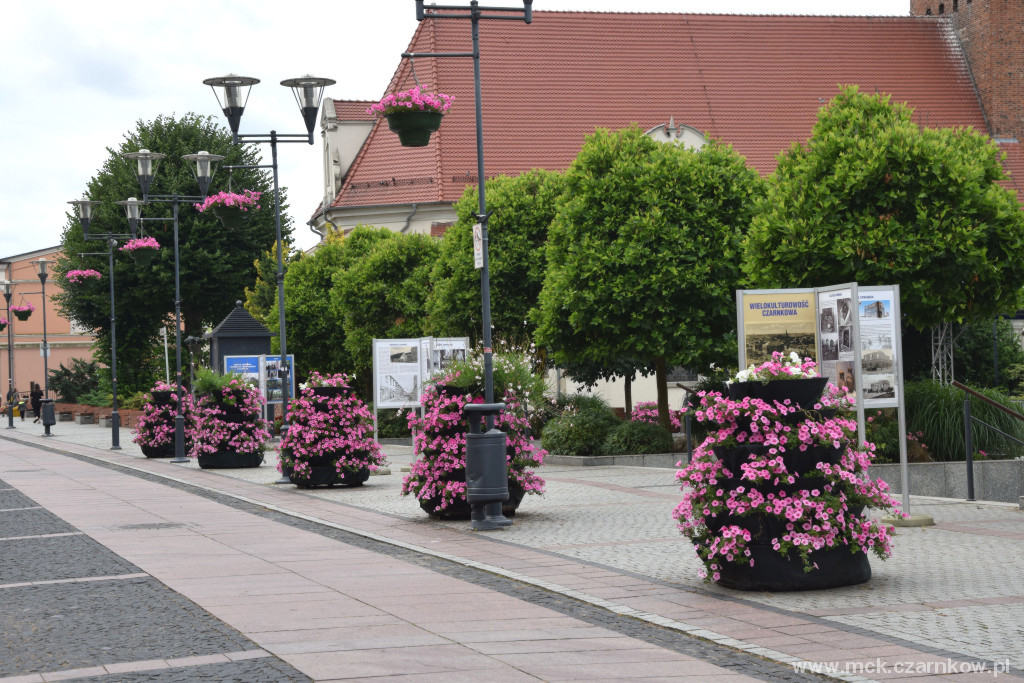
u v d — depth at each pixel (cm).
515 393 1477
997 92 5391
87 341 8406
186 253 5281
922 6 5881
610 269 2525
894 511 1172
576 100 5106
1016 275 1972
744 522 892
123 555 1148
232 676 648
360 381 4262
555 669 660
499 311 3347
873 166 1906
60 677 653
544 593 913
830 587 892
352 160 5316
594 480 1956
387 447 3181
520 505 1580
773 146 5169
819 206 1959
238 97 2128
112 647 731
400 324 3794
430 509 1451
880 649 693
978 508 1432
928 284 1914
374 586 951
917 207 1906
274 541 1255
